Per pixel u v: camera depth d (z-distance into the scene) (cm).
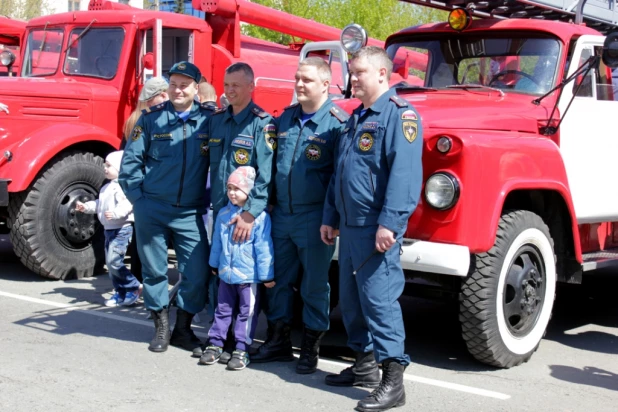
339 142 476
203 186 549
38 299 693
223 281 521
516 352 530
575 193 590
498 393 483
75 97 827
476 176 488
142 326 614
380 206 440
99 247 807
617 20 736
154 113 547
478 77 642
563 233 573
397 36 694
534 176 527
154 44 850
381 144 436
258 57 1033
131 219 664
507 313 523
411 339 613
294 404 452
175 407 439
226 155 523
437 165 494
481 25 642
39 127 800
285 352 536
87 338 572
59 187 771
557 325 670
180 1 2136
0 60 982
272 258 514
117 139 824
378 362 450
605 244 646
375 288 441
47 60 924
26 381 471
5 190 728
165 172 537
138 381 481
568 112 591
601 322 684
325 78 496
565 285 827
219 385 481
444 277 522
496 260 504
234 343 541
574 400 475
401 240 443
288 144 501
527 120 564
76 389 461
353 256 447
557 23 625
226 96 517
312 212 501
